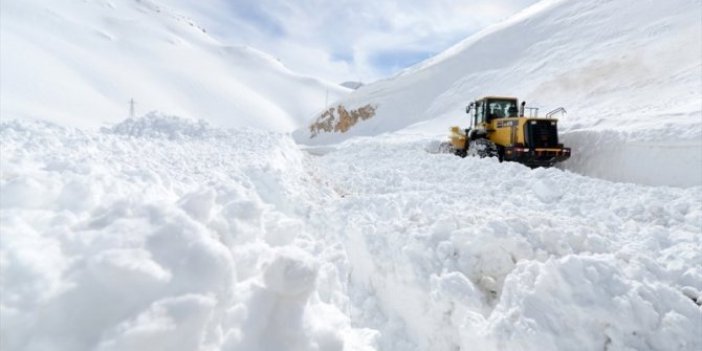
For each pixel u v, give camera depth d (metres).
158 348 1.32
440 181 8.58
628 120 11.00
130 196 1.95
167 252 1.54
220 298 1.56
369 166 11.66
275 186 5.30
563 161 11.17
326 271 2.85
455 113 30.70
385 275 3.89
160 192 2.95
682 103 12.90
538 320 2.76
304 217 5.07
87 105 47.03
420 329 3.43
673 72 18.95
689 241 4.09
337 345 1.88
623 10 29.70
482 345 2.83
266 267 1.89
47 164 2.79
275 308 1.79
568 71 25.62
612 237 4.14
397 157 12.96
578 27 31.50
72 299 1.34
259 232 2.24
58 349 1.24
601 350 2.68
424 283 3.52
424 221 4.34
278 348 1.68
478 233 3.79
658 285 2.93
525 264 3.22
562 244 3.72
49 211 1.77
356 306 3.87
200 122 11.00
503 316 2.85
